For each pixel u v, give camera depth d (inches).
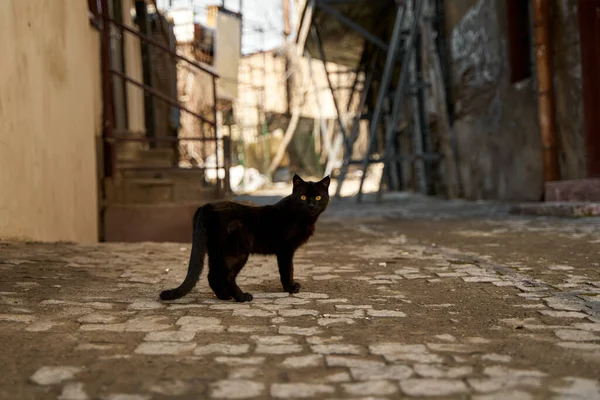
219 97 458.6
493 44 250.4
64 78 137.5
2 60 106.3
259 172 719.1
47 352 52.4
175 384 45.8
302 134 741.9
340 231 168.6
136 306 68.0
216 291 71.5
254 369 48.7
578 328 58.6
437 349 53.0
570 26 188.2
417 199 336.5
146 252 111.3
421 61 349.1
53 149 128.9
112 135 168.6
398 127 430.6
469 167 291.0
